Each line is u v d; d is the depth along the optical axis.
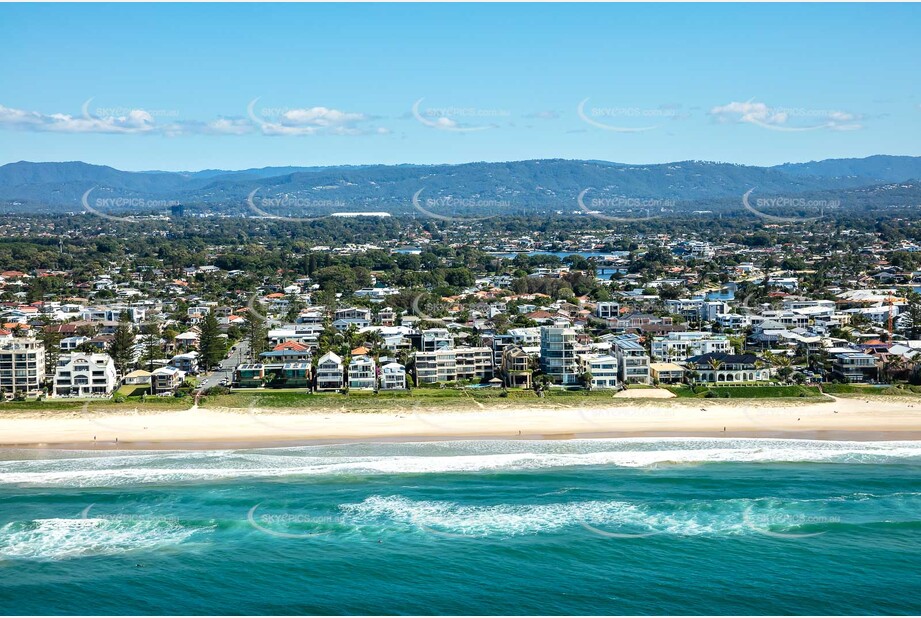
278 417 146.38
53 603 85.94
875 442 135.00
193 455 127.94
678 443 134.38
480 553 96.00
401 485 115.62
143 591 88.31
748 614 84.44
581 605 85.88
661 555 95.81
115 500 110.31
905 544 98.31
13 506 108.25
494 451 130.00
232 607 85.62
